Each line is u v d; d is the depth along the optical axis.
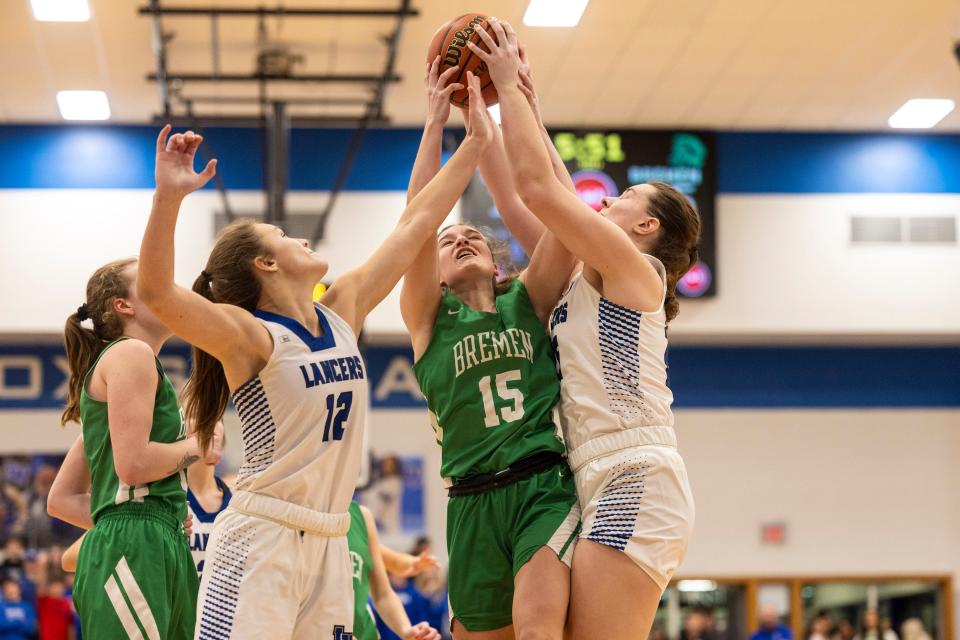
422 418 15.40
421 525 15.12
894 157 15.31
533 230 4.71
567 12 11.75
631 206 4.13
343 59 12.74
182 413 4.58
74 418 4.54
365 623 5.61
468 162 4.18
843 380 16.00
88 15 11.65
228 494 5.56
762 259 14.95
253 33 12.09
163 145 3.32
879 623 15.45
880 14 11.89
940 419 15.99
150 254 3.30
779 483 15.72
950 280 15.06
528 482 3.93
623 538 3.67
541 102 14.13
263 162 13.34
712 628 15.40
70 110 14.05
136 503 4.20
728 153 15.12
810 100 14.20
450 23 4.37
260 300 3.75
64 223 14.30
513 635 4.05
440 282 4.45
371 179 14.73
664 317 4.05
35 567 13.12
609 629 3.65
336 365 3.69
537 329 4.20
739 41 12.52
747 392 15.90
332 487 3.70
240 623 3.45
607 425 3.82
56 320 14.08
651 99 14.11
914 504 15.76
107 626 4.07
